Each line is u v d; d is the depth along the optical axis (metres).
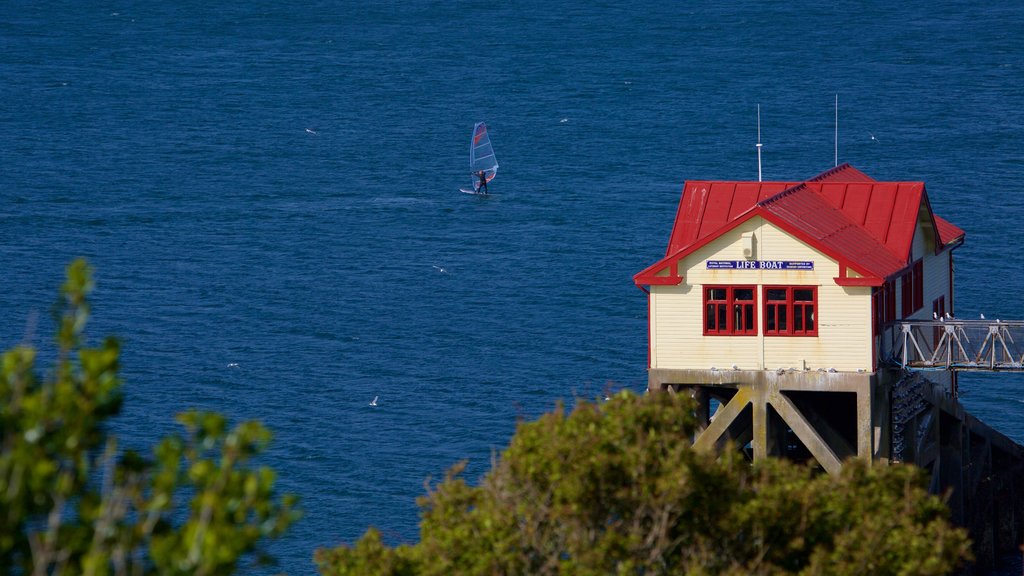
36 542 93.31
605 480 137.50
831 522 142.88
